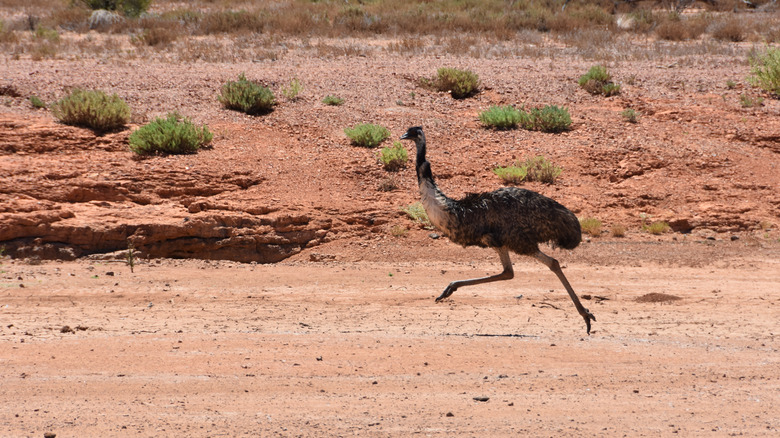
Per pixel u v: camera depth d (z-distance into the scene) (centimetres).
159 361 2555
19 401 2145
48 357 2583
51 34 9912
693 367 2589
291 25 10700
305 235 5116
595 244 5222
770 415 2092
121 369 2462
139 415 2034
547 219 3002
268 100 6806
